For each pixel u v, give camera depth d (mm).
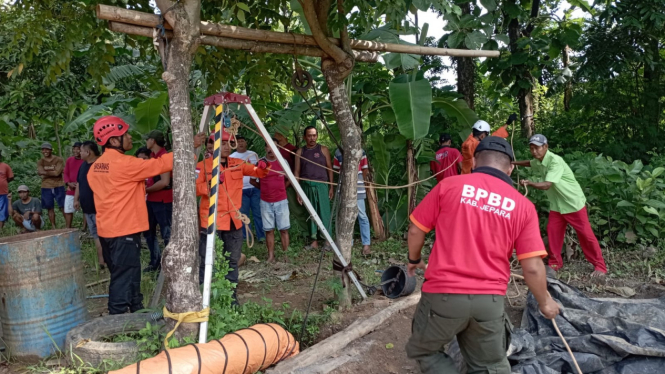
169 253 3852
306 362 3934
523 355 3883
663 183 7332
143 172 4586
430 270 2877
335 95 5078
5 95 9883
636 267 6363
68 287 4371
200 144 4523
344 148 5227
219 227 4945
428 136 9039
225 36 4434
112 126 4582
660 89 12289
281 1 5301
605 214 7227
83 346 3877
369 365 4082
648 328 3959
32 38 5137
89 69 5406
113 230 4586
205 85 8969
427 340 2883
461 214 2816
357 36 7820
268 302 5039
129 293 4719
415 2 5555
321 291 5984
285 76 6180
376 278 6406
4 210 10117
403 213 9117
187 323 3832
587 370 3701
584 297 4715
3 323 4238
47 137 14703
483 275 2750
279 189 7625
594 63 11742
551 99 17641
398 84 7301
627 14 10773
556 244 6215
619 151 11500
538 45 9820
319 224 5059
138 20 3898
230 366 3471
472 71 10672
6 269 4125
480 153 3039
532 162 6070
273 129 8539
